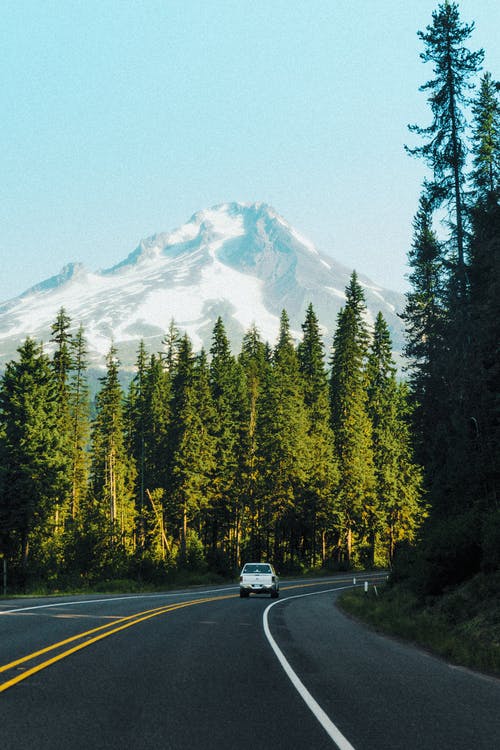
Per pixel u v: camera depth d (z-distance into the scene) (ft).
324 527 262.06
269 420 248.52
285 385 252.42
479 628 52.37
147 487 286.46
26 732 21.03
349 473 259.80
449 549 74.23
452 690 30.58
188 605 90.07
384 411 284.82
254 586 121.29
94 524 172.55
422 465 135.23
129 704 25.48
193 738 20.68
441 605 67.72
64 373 240.53
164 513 252.62
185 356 255.09
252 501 250.37
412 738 21.36
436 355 132.67
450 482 111.14
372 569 273.13
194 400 244.42
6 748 19.21
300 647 45.06
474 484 105.09
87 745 19.67
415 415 140.67
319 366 293.43
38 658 36.32
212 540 278.05
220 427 266.36
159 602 95.25
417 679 33.35
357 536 283.38
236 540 263.29
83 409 250.57
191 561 206.18
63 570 154.51
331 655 41.39
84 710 24.32
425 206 113.19
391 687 30.68
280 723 22.91
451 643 45.65
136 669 33.71
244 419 275.80
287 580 209.46
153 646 43.14
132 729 21.67
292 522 259.19
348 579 209.05
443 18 110.63
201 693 27.91
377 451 278.46
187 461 236.22
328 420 278.05
